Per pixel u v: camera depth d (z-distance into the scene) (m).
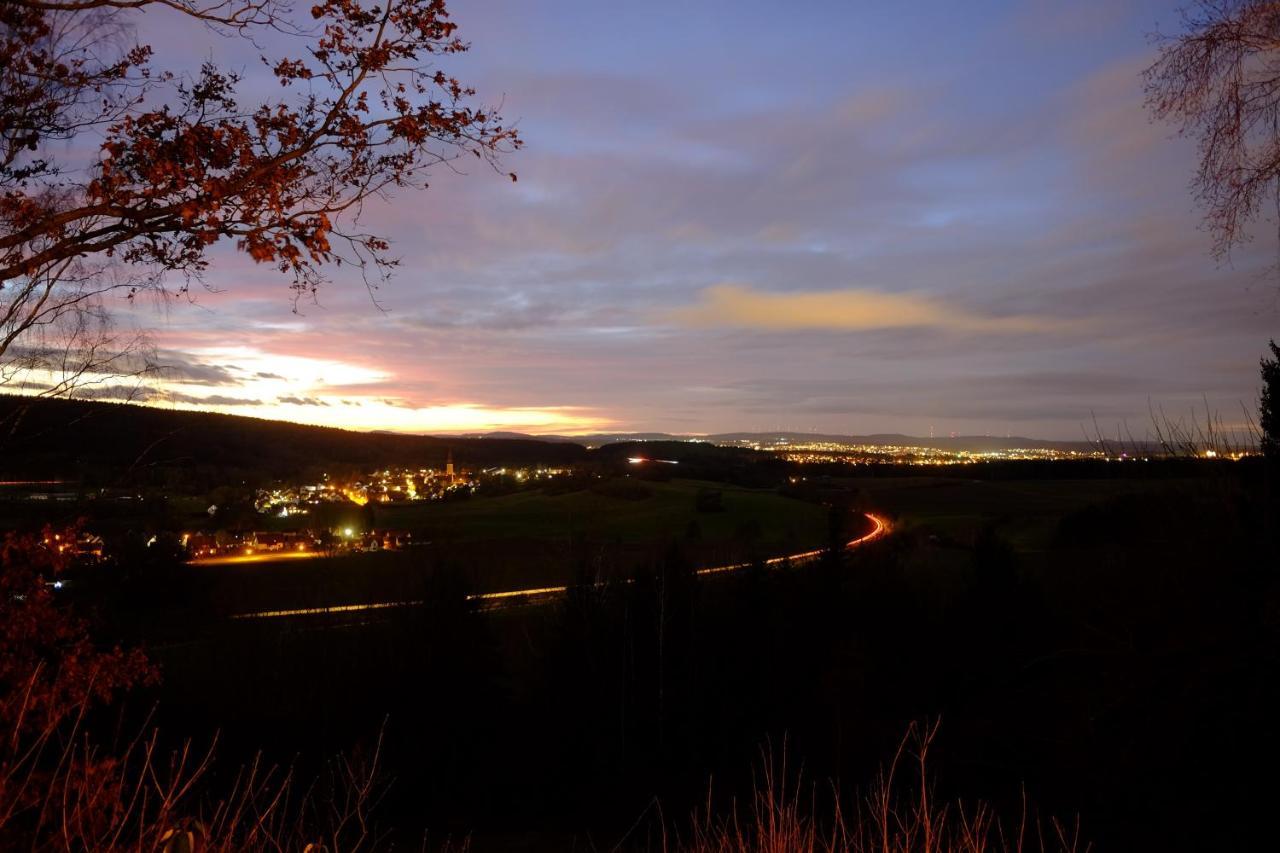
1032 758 8.93
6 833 3.06
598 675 17.89
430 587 19.16
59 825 3.09
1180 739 7.26
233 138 4.45
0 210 4.67
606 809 15.50
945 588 18.89
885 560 19.42
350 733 15.58
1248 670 6.96
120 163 4.52
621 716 17.11
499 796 16.44
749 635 17.62
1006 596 13.47
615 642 18.39
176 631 16.75
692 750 16.31
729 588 19.47
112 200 4.46
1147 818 7.47
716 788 14.20
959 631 13.58
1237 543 7.05
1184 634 7.32
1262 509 6.98
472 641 18.52
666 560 19.28
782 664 16.92
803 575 19.27
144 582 11.73
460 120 4.72
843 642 15.36
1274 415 7.92
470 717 17.72
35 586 5.50
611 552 27.14
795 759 13.72
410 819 15.07
